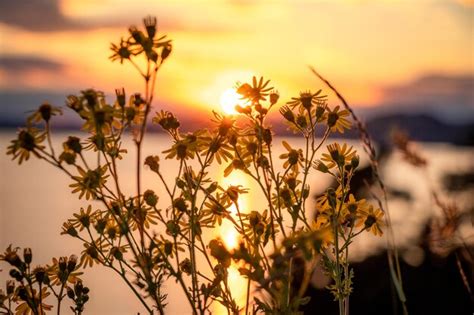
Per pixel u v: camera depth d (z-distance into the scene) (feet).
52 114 6.61
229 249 5.95
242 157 7.75
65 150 6.73
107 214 7.54
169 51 6.50
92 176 6.68
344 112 8.18
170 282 21.58
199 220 7.59
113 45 6.57
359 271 24.11
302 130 8.14
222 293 6.77
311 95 8.18
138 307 26.17
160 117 7.70
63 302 19.90
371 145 7.96
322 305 20.13
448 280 22.72
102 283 31.30
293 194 7.68
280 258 5.45
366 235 25.30
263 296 6.12
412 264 23.66
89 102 6.61
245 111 7.60
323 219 7.70
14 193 103.14
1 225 61.57
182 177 7.47
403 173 24.86
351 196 7.88
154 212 7.48
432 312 22.94
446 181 17.58
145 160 7.13
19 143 6.54
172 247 7.10
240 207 7.81
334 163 8.18
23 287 7.70
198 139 7.63
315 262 5.92
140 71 6.40
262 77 7.61
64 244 48.96
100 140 6.60
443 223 8.50
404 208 23.91
